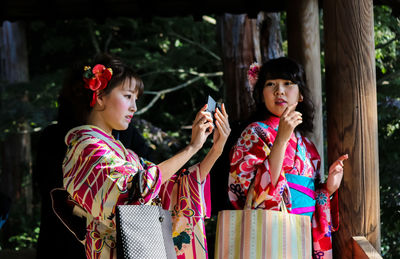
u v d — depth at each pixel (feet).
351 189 10.91
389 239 15.35
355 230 10.96
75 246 9.60
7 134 34.99
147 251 7.28
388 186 15.02
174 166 8.30
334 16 10.89
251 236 9.73
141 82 8.31
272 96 10.52
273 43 17.79
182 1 16.88
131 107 8.13
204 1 16.66
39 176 9.83
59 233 9.62
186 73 38.32
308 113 11.10
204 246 9.61
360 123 10.82
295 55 14.39
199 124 8.70
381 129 16.42
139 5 16.76
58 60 45.34
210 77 39.01
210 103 9.25
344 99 10.85
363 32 10.75
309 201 10.39
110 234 7.91
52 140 9.71
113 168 7.48
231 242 9.84
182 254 9.64
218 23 18.22
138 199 7.35
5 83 35.37
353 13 10.73
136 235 7.27
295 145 10.50
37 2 16.71
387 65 18.30
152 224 7.46
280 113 10.53
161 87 41.11
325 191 10.77
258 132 10.31
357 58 10.75
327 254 10.68
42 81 36.42
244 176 10.04
